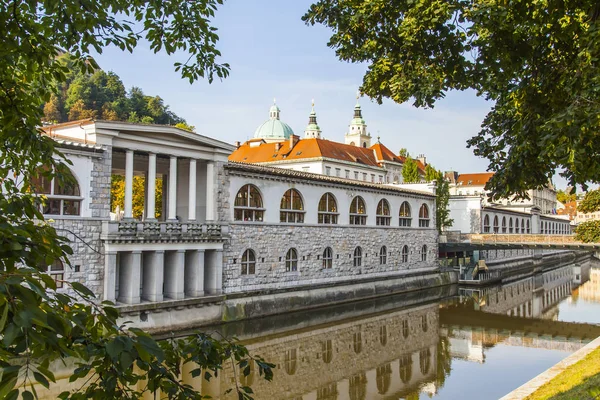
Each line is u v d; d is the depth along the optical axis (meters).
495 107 11.02
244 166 34.66
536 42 9.09
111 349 3.80
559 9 8.35
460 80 9.35
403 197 52.94
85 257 25.95
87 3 5.75
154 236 28.27
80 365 4.42
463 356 27.61
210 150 32.44
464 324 36.25
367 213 47.47
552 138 7.52
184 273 31.52
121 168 34.50
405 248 52.97
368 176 89.31
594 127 7.57
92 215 26.38
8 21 5.30
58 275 24.95
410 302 45.75
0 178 6.22
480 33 8.88
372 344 29.88
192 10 7.39
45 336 3.50
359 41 10.24
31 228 4.63
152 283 28.91
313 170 79.50
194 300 29.98
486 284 60.12
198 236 30.73
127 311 26.59
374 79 10.30
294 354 26.89
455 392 21.53
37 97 6.43
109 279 26.48
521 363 26.25
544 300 48.31
